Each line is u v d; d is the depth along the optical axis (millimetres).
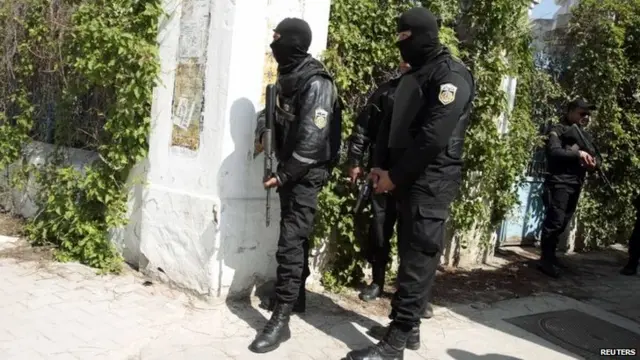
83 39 5043
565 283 6324
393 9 5098
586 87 7422
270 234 4664
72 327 3945
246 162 4441
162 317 4203
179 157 4672
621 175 7840
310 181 3953
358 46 5012
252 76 4398
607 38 7266
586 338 4727
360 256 5172
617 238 8539
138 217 5070
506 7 5730
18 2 5719
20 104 5980
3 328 3832
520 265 6773
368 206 5004
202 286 4473
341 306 4762
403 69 4367
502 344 4410
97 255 5113
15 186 6137
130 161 5020
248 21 4309
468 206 6070
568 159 6281
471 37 5855
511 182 6453
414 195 3574
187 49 4590
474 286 5824
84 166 5434
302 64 3973
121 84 4906
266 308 4473
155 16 4781
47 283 4668
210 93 4410
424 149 3352
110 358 3584
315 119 3863
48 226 5520
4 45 5926
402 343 3703
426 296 3662
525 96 6516
